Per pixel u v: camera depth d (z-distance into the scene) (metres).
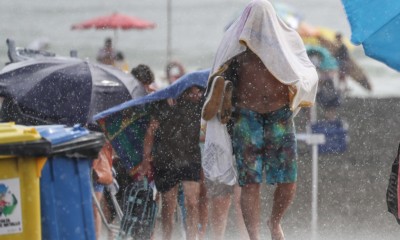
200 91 26.34
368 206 34.00
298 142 36.09
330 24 111.88
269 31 22.55
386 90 74.75
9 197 17.78
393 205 21.39
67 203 18.75
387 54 22.47
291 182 23.25
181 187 27.84
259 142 23.03
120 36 117.69
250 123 22.98
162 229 27.12
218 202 26.58
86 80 27.72
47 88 27.47
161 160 26.59
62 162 18.70
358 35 22.38
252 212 23.08
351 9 22.50
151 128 26.58
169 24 73.88
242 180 23.09
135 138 27.08
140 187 26.98
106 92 27.91
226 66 22.81
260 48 22.48
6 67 28.62
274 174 23.22
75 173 18.88
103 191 27.89
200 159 26.48
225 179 23.30
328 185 35.31
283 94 22.86
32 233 17.83
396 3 22.30
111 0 136.75
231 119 23.23
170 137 26.50
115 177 27.84
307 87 22.50
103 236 28.33
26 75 27.91
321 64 45.03
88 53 107.56
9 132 17.97
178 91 26.27
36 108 27.31
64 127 19.77
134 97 28.23
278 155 23.16
